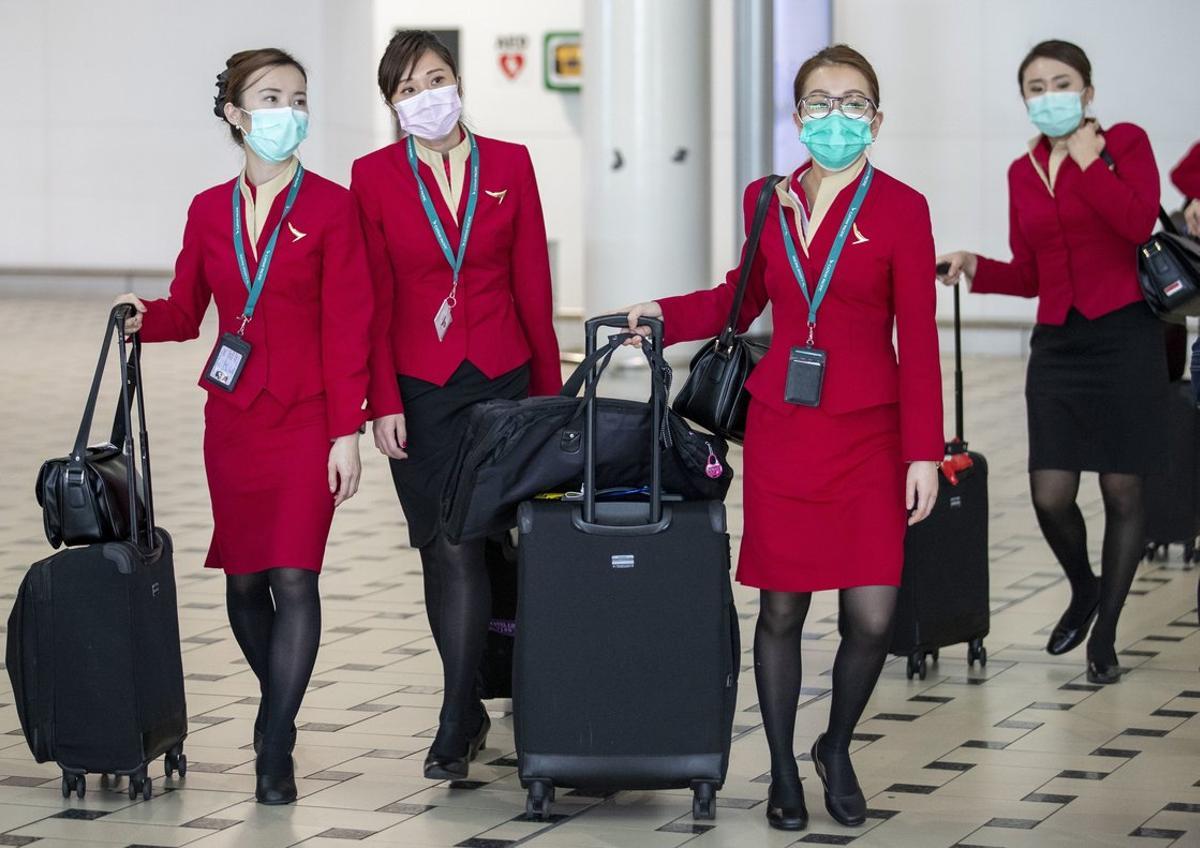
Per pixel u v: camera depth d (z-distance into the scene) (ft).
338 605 23.24
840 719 14.47
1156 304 18.62
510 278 16.20
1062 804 14.92
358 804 14.87
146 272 63.67
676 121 43.80
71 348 51.24
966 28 55.36
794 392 13.96
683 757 14.08
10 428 37.55
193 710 17.97
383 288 15.71
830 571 14.08
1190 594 23.79
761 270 14.92
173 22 62.59
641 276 44.11
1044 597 23.90
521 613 14.08
